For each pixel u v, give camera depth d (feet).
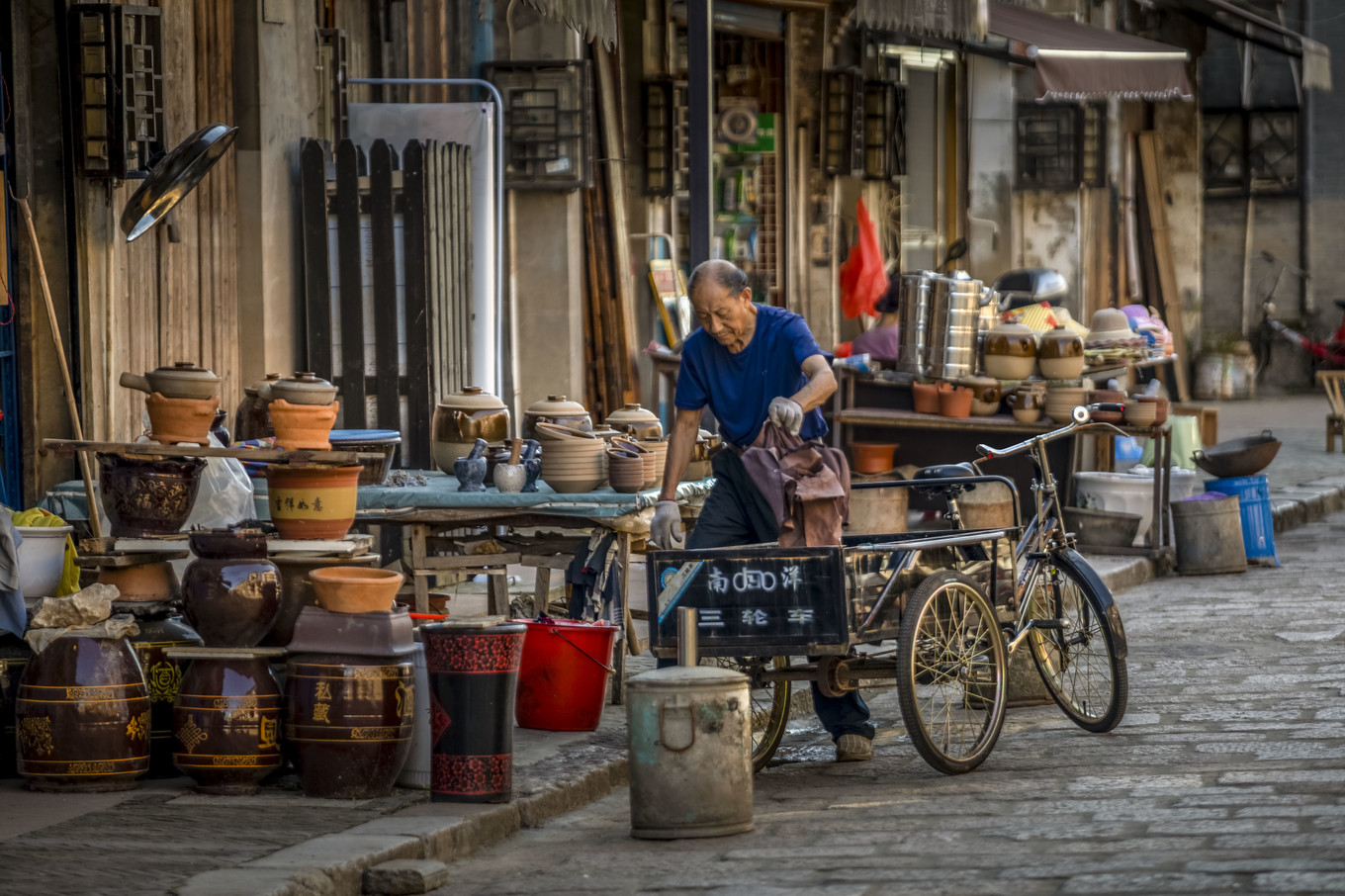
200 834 36.50
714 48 109.60
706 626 42.45
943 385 87.92
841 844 36.86
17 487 57.26
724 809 38.19
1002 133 140.05
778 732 46.37
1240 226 189.98
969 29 82.38
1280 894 30.63
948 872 33.65
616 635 51.11
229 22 69.21
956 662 44.62
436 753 39.81
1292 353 189.06
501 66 86.17
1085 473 86.53
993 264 140.67
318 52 75.15
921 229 130.52
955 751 45.39
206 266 67.31
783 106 112.16
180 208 64.80
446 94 86.17
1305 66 141.69
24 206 51.96
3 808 38.96
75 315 58.70
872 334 94.07
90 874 33.17
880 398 90.84
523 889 34.53
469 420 55.57
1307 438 137.28
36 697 40.32
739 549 42.32
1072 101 143.64
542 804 41.06
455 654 39.60
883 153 118.73
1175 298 173.68
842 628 41.83
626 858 36.70
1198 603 73.41
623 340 94.63
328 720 39.58
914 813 39.63
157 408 43.47
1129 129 167.43
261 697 40.29
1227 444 86.99
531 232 87.56
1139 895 31.14
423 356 71.72
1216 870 32.37
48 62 58.34
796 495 42.50
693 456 55.01
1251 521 84.02
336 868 33.73
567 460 50.70
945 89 133.08
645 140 101.09
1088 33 116.26
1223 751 45.06
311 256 71.87
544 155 86.48
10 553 42.55
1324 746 44.83
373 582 39.73
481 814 38.63
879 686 45.83
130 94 58.75
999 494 84.94
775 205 112.47
